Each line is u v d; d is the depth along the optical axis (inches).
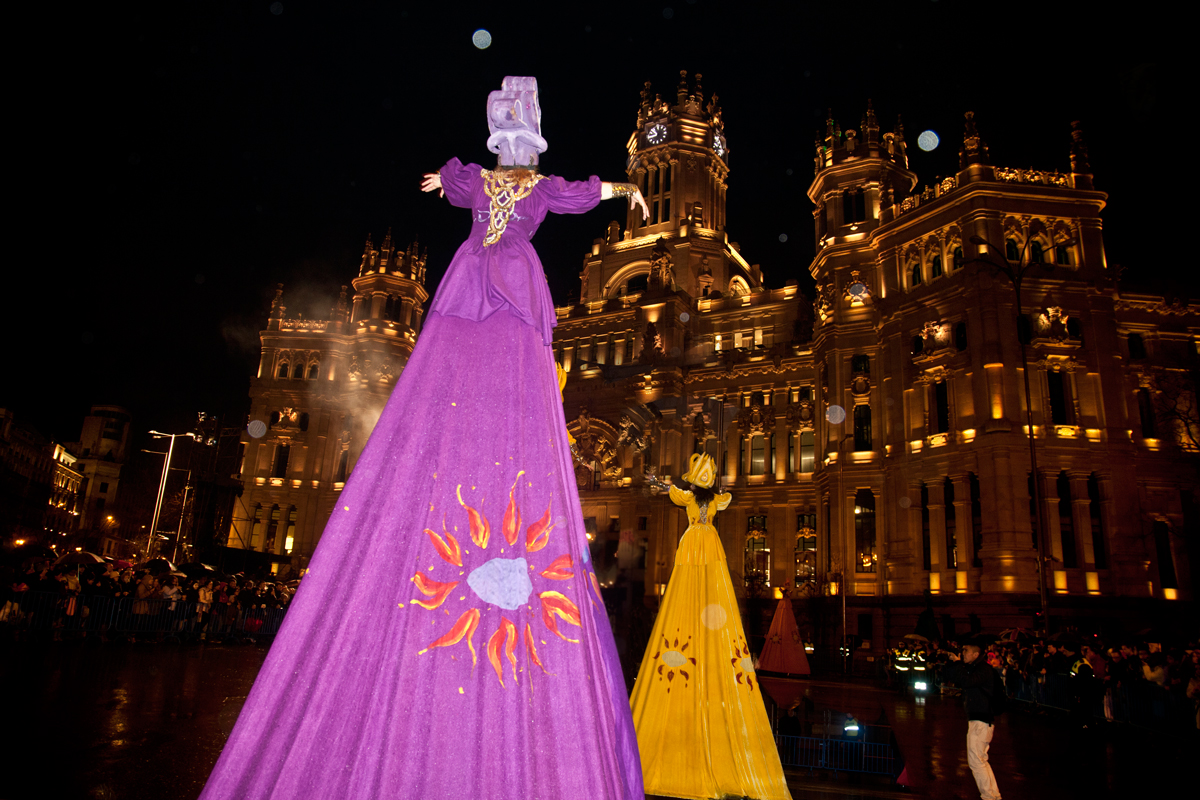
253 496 2583.7
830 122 2080.5
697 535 330.6
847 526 1768.0
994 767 481.4
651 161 2849.4
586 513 2340.1
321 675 136.8
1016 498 1478.8
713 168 2861.7
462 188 185.2
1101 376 1572.3
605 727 141.0
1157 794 400.5
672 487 342.0
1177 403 1679.4
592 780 132.1
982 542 1493.6
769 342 2363.4
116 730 358.3
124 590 927.7
